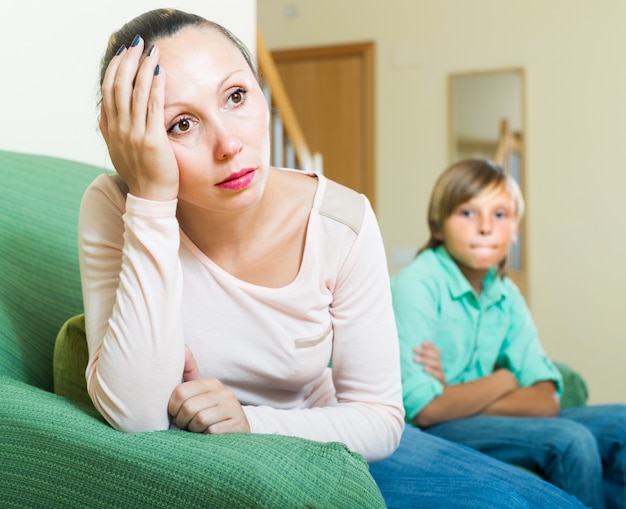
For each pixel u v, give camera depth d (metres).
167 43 0.72
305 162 3.10
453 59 4.36
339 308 0.92
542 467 1.46
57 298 1.13
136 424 0.76
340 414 0.89
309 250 0.87
